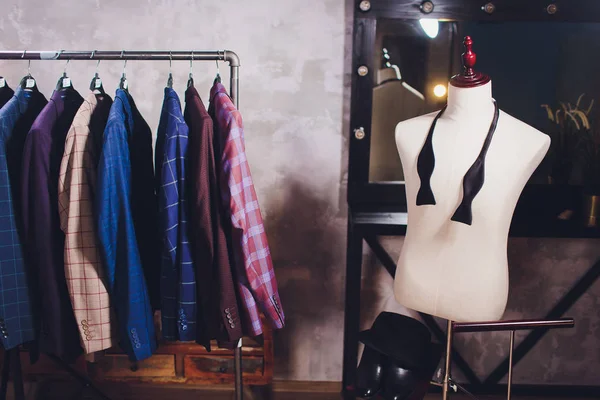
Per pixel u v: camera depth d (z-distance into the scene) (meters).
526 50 2.03
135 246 1.39
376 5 1.99
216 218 1.37
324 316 2.32
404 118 2.10
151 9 2.04
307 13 2.04
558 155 2.09
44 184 1.36
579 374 2.31
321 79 2.10
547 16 1.99
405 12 1.99
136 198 1.51
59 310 1.44
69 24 2.06
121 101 1.43
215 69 2.09
